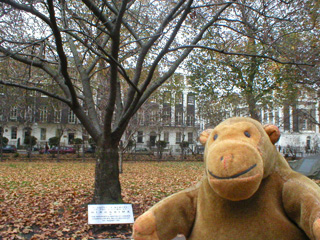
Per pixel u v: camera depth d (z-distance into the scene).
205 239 2.18
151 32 9.35
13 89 13.88
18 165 20.88
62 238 5.49
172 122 40.31
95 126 7.47
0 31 8.08
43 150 36.19
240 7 8.52
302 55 8.52
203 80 9.48
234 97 15.42
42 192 9.68
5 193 9.39
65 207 7.54
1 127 25.59
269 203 2.12
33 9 5.99
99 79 14.63
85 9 9.52
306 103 19.84
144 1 9.54
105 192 7.04
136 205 7.99
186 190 2.49
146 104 20.88
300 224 2.03
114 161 7.25
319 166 13.43
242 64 9.33
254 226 2.07
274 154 2.29
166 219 2.31
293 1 7.98
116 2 8.12
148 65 11.05
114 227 6.01
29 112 27.11
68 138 44.28
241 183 1.85
